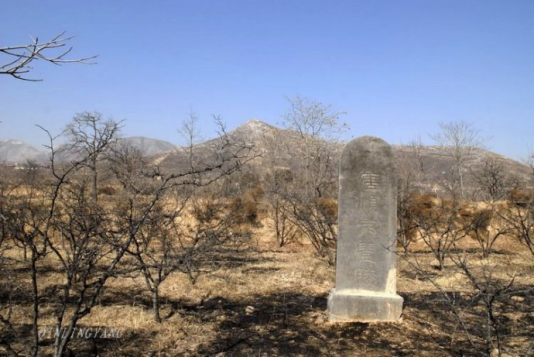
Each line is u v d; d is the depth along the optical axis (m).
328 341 6.12
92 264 4.33
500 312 7.49
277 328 6.64
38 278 9.20
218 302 8.04
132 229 4.52
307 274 10.38
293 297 8.45
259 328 6.64
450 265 11.63
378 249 6.87
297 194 13.94
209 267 10.36
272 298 8.35
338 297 6.82
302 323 6.86
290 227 15.78
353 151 6.97
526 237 11.66
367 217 6.90
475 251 14.08
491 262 12.05
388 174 6.90
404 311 7.40
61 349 4.11
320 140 18.55
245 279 9.77
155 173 5.30
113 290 8.66
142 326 6.55
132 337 6.13
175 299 8.17
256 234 15.79
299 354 5.68
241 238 12.23
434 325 6.78
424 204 16.59
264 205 17.14
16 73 2.85
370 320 6.78
